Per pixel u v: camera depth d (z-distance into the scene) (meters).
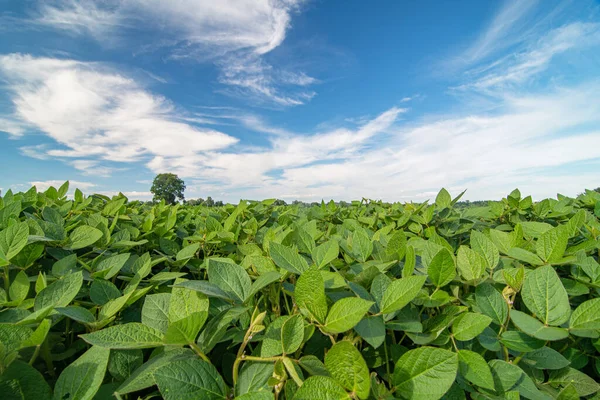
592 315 1.19
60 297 1.35
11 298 1.51
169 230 2.84
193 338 1.03
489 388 1.12
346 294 1.41
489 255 1.79
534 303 1.28
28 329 1.05
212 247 2.68
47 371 1.37
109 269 1.68
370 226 3.52
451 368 1.00
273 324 1.21
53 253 1.96
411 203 4.33
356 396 0.90
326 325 1.10
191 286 1.14
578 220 2.23
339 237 2.35
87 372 0.99
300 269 1.49
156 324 1.24
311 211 4.10
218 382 1.00
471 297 1.60
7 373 0.92
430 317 1.51
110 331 1.07
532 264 1.80
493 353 1.43
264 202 4.38
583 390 1.39
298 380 0.94
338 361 0.90
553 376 1.45
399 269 1.86
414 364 1.05
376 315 1.22
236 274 1.38
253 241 2.81
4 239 1.58
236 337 1.21
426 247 1.79
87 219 2.60
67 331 1.49
